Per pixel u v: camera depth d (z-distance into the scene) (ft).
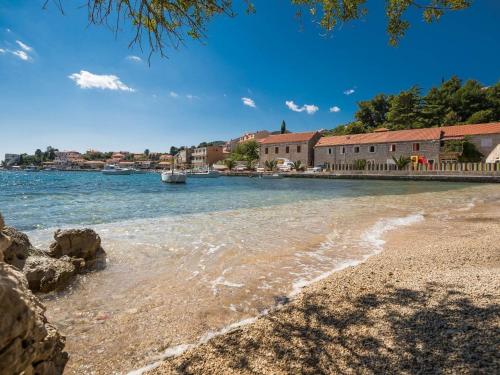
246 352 11.59
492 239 27.04
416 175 157.58
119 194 87.30
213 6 16.58
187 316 14.92
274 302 16.39
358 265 21.50
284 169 229.86
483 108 228.43
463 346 10.85
